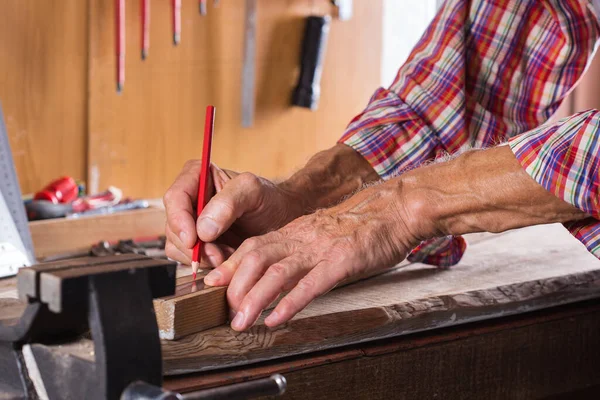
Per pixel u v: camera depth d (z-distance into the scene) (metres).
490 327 1.05
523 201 0.89
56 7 2.22
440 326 1.02
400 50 2.96
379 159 1.26
